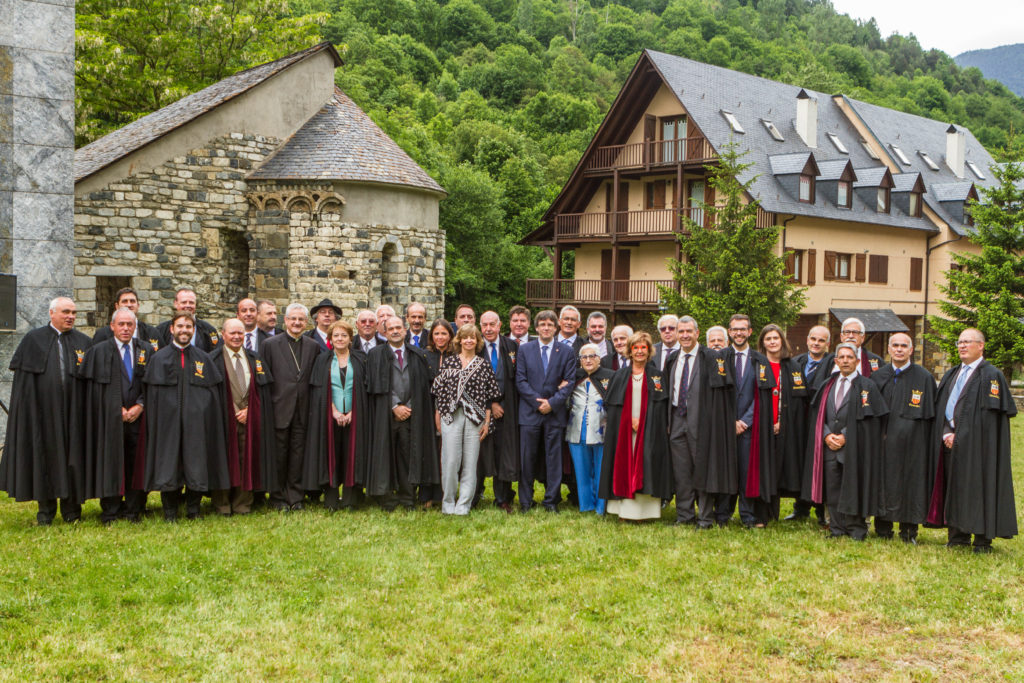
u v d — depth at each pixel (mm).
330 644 5461
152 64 31453
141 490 8086
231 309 19719
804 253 28719
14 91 10914
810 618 5988
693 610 6086
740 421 8320
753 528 8422
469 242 40156
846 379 8109
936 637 5699
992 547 7859
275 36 32875
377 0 90562
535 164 53219
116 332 8078
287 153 19656
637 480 8398
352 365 8750
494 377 8773
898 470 7848
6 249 10938
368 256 19250
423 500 9141
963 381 7695
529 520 8500
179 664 5145
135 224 17922
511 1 106875
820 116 34656
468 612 6027
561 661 5277
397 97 70250
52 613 5781
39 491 7738
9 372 10883
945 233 34312
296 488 8805
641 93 28766
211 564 6863
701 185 28203
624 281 28344
